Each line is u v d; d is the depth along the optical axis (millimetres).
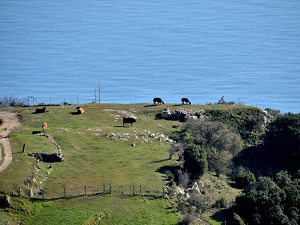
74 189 121625
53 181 123625
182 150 137625
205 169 133500
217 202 126500
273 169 154000
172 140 149250
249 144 159500
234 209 125625
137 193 122375
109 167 131125
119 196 121250
